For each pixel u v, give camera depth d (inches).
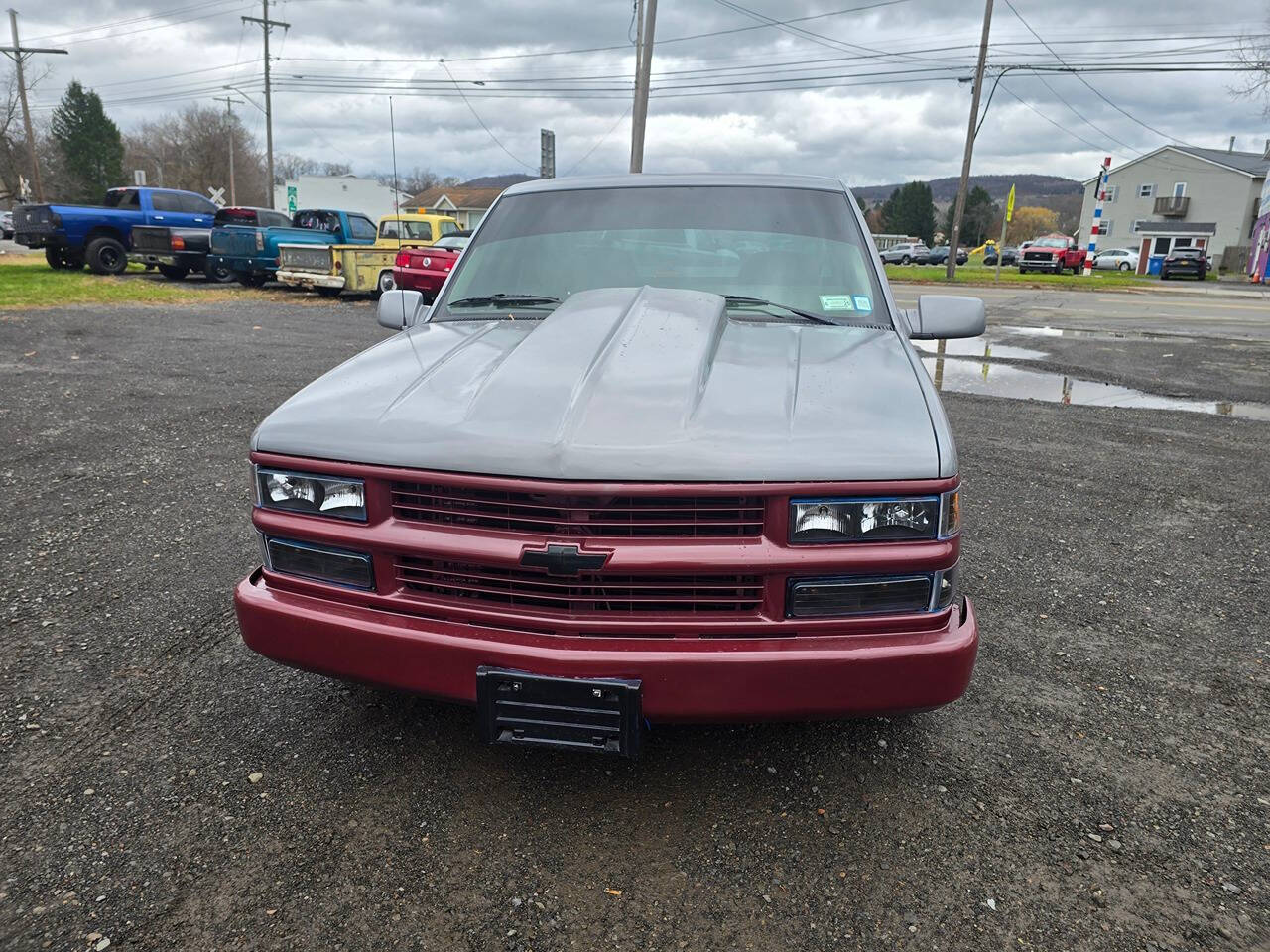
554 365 95.1
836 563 82.8
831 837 92.2
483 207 3331.7
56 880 83.7
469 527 85.9
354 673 91.7
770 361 101.3
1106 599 152.4
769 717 85.7
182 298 618.5
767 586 83.7
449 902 82.5
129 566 157.3
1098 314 704.4
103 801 95.2
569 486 80.9
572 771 103.0
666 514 82.7
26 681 118.5
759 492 81.1
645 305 110.7
